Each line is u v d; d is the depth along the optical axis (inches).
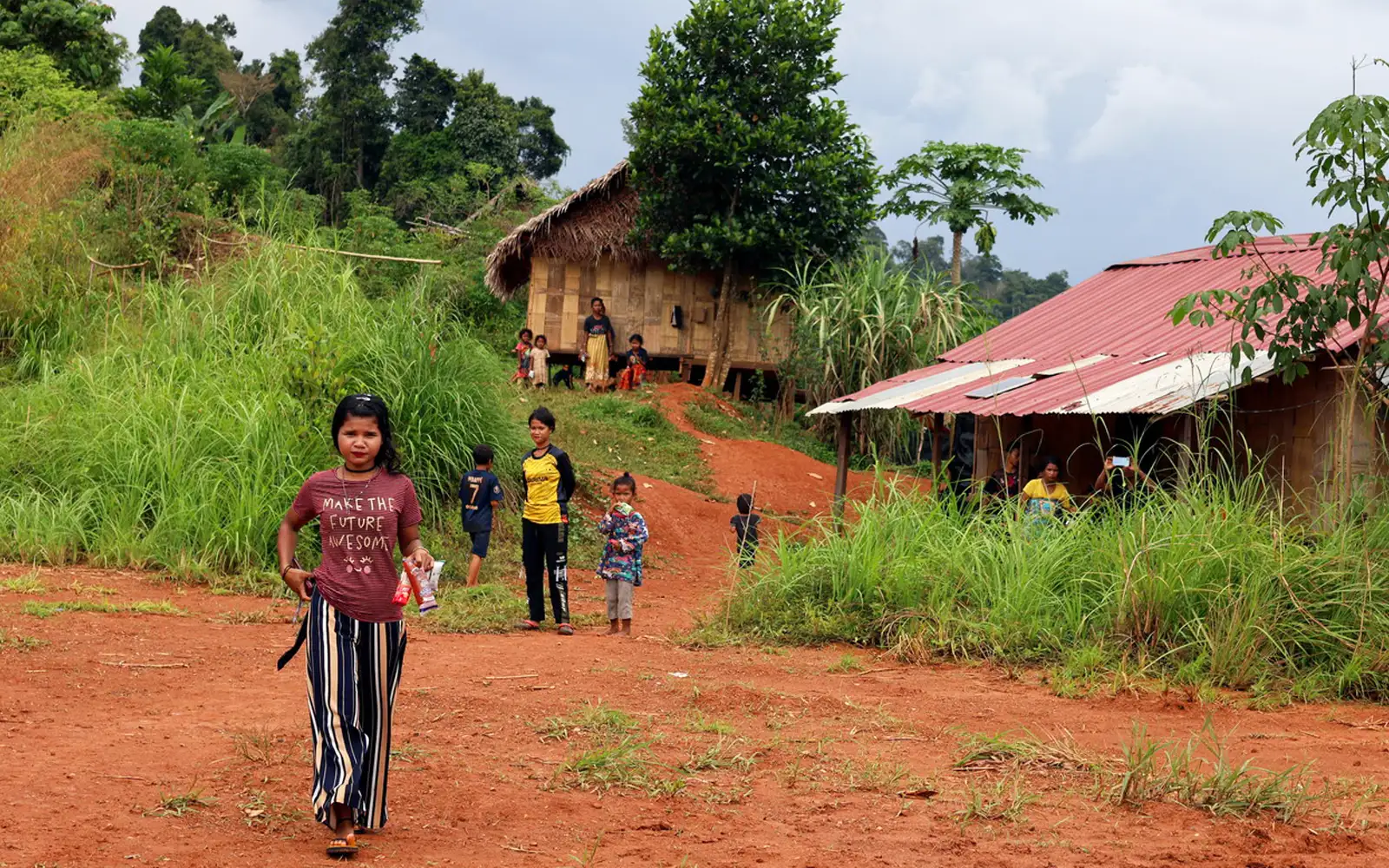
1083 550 382.9
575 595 526.0
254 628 378.9
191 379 562.3
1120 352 572.7
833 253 1042.7
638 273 1067.3
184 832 178.2
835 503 458.9
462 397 590.9
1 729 233.0
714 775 225.0
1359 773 233.0
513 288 1130.0
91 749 221.8
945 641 359.6
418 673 319.0
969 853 182.2
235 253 721.6
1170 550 347.9
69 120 873.5
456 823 191.3
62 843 168.1
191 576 458.9
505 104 2003.0
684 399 972.6
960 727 267.1
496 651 362.3
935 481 448.5
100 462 515.8
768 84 1016.2
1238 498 375.9
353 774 173.8
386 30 1946.4
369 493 185.3
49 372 595.2
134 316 653.3
